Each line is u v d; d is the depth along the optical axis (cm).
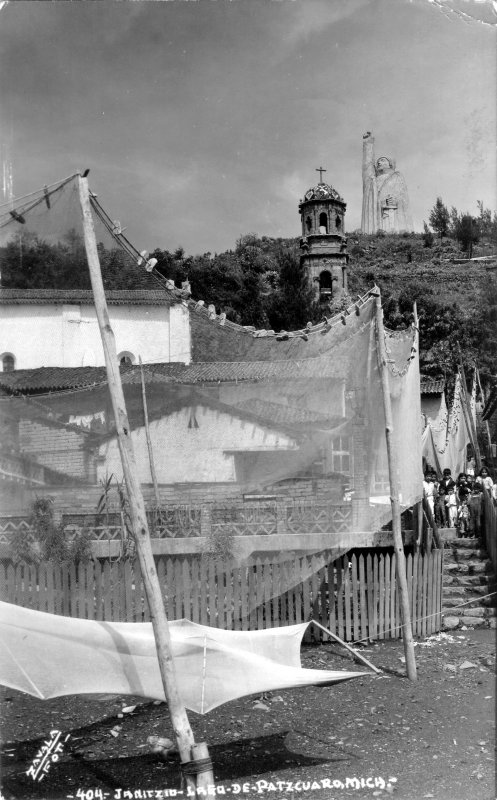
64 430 958
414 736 786
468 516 1756
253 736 795
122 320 935
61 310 880
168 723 830
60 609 1002
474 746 755
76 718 844
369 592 1236
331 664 1094
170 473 979
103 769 704
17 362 879
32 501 962
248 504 986
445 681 999
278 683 683
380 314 1051
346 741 777
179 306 964
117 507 973
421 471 1312
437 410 2831
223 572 1013
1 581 983
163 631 607
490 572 1524
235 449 987
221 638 765
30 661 659
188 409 983
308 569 1034
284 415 998
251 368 1013
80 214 815
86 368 905
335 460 1013
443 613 1352
